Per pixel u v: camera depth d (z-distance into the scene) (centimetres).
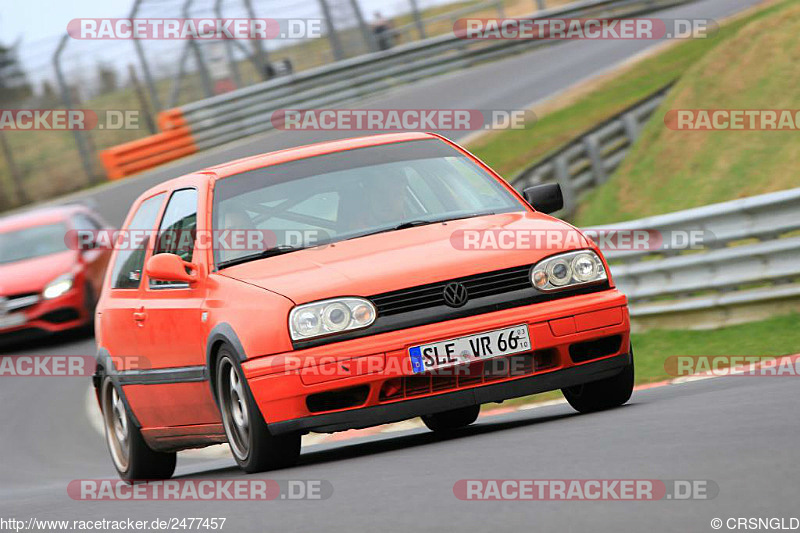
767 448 1224
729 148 4528
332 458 1883
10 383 4384
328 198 1941
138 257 2181
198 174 2084
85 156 8225
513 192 2023
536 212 1950
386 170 1995
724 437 1333
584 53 8575
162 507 1589
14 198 8244
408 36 9431
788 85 4638
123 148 7888
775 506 977
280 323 1684
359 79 8575
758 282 2908
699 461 1206
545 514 1071
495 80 8350
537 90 7700
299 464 1844
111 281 2295
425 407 1672
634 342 3141
